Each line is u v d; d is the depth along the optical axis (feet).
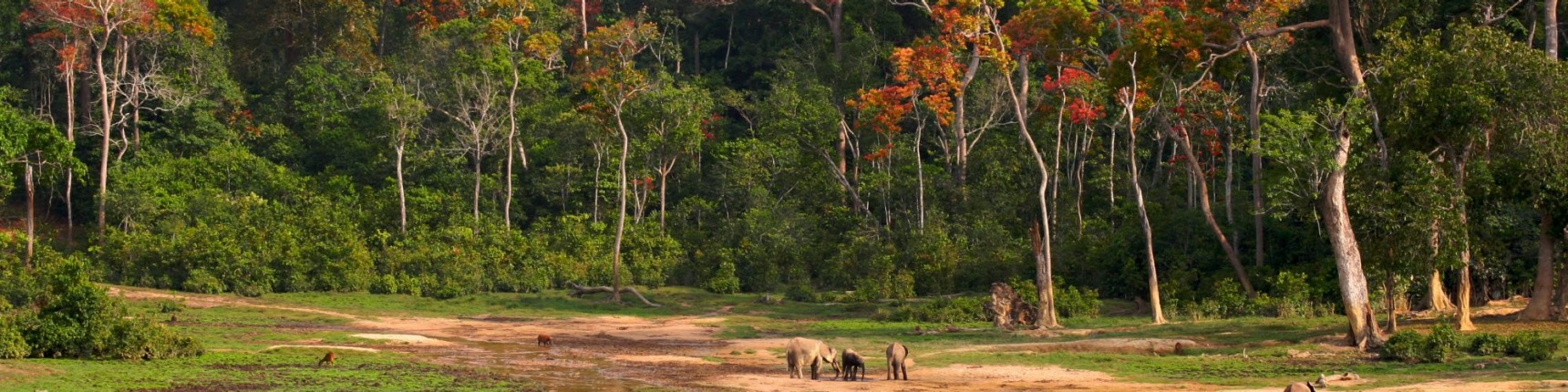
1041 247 122.21
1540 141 92.48
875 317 138.51
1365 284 89.61
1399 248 90.68
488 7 222.89
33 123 87.35
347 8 236.63
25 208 196.54
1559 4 122.72
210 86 206.08
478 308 151.33
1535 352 76.64
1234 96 146.20
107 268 155.94
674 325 131.34
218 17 237.04
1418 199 90.07
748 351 97.71
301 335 104.99
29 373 66.59
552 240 185.06
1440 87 93.30
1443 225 89.97
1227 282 131.34
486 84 198.80
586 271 173.27
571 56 255.09
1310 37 125.59
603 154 200.34
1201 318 126.21
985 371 79.15
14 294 123.85
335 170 204.03
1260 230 140.56
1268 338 98.84
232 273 153.48
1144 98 131.03
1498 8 120.67
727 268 172.55
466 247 172.96
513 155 210.79
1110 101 164.55
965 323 129.18
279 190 190.80
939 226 179.83
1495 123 94.17
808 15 242.17
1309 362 81.51
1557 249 103.45
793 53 232.32
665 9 260.62
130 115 197.36
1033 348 94.53
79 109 207.00
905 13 247.50
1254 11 122.83
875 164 201.57
